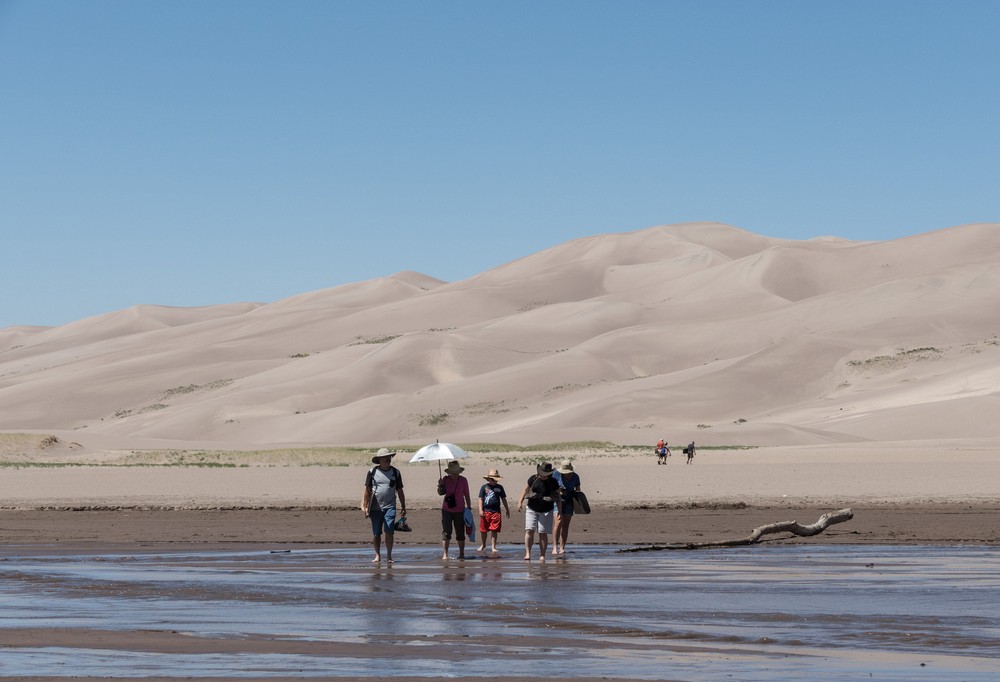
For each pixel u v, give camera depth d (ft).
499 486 100.73
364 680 41.01
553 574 80.84
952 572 81.10
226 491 180.96
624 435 411.34
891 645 49.85
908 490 171.12
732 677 41.88
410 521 137.08
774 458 270.46
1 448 327.67
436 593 69.05
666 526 129.29
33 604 63.93
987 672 43.21
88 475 217.77
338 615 59.31
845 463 240.12
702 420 571.28
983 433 429.38
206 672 42.47
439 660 45.57
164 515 148.15
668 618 57.98
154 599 66.39
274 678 41.27
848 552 98.73
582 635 52.44
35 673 42.06
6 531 126.21
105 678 41.04
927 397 528.22
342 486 189.98
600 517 141.28
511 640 50.98
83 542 113.50
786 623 56.18
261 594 68.64
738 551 100.58
